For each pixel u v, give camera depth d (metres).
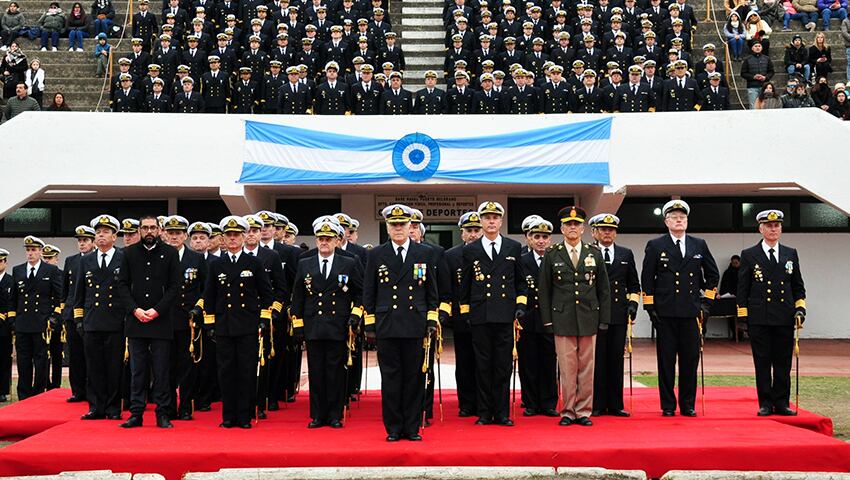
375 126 16.95
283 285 9.70
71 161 16.58
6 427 9.55
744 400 10.86
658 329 9.76
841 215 19.80
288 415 10.16
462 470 6.96
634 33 21.42
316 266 9.09
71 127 16.61
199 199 19.58
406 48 22.95
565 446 7.67
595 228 9.94
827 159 16.39
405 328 8.19
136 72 19.77
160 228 10.55
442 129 16.91
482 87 17.95
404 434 8.17
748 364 15.59
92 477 6.82
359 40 19.97
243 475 6.89
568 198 19.64
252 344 9.14
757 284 9.69
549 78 18.05
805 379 13.71
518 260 9.22
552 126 16.86
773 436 8.18
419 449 7.53
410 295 8.26
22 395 12.46
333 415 9.09
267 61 19.48
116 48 22.81
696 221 19.83
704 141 16.67
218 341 9.13
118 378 9.69
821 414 10.54
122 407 9.94
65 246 19.75
